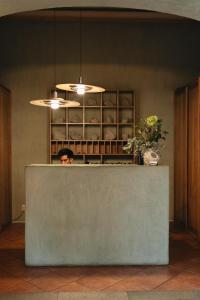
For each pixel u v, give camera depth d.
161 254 3.90
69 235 3.85
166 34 6.41
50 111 6.26
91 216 3.85
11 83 6.31
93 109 6.41
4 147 5.85
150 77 6.42
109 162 6.40
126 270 3.74
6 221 5.98
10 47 6.29
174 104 6.40
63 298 3.04
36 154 6.38
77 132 6.41
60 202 3.84
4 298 3.04
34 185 3.82
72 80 6.34
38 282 3.41
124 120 6.33
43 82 6.33
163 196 3.88
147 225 3.88
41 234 3.85
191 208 5.42
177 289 3.25
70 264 3.86
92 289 3.24
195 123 5.20
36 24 6.30
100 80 6.37
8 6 3.69
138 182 3.86
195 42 6.43
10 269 3.78
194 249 4.57
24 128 6.35
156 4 3.70
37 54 6.32
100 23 6.35
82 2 3.70
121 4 3.75
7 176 6.05
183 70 6.42
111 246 3.87
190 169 5.46
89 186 3.85
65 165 3.87
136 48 6.39
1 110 5.66
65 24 6.32
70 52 6.34
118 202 3.86
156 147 4.07
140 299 3.03
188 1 3.51
